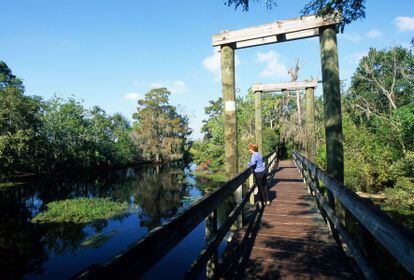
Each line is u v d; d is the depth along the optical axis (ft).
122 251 4.36
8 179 115.14
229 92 19.19
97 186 105.19
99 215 62.34
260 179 23.24
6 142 100.27
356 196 8.45
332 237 16.55
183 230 6.93
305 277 11.91
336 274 12.14
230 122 19.07
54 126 145.38
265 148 84.38
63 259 40.57
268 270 12.55
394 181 50.01
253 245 15.48
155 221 58.59
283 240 16.17
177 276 33.78
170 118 234.99
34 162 130.62
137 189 97.14
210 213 9.52
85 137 165.07
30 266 38.27
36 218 59.62
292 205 24.32
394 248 5.20
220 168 116.06
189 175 123.13
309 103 43.65
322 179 15.98
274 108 116.67
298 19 17.75
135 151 215.10
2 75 157.58
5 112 106.11
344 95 115.55
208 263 10.66
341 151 16.92
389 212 37.99
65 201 72.23
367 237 9.34
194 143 233.55
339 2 14.29
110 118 247.50
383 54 109.19
